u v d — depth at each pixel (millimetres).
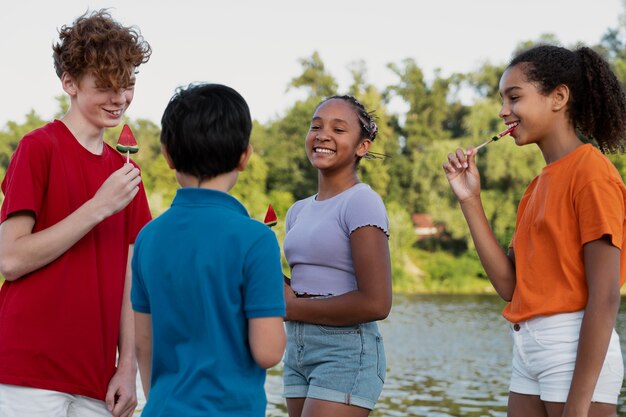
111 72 2986
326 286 3285
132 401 3152
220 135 2404
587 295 2811
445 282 42781
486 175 42281
